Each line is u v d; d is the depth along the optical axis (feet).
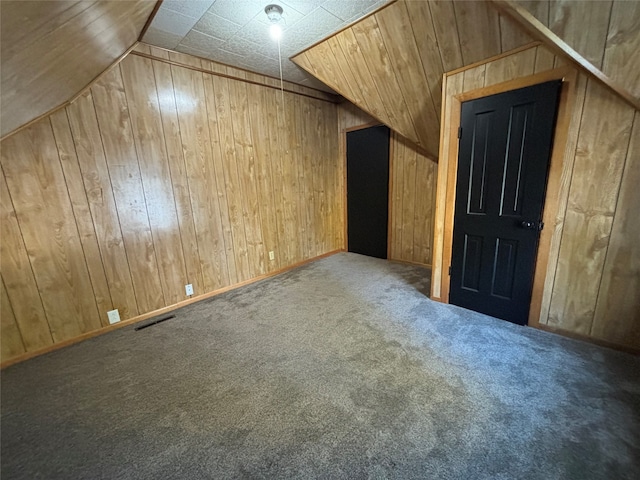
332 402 5.12
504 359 6.06
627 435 4.25
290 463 4.05
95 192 7.60
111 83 7.53
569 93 5.89
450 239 8.36
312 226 13.85
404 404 5.00
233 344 7.09
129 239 8.30
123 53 6.59
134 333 7.82
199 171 9.51
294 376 5.84
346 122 13.99
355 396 5.23
